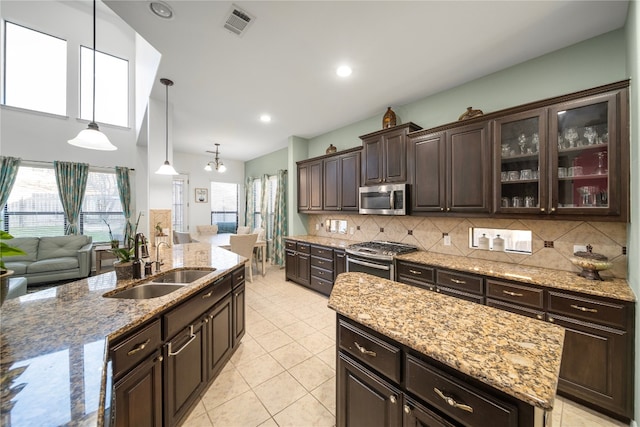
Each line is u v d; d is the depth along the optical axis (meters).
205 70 2.48
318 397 1.79
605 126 1.75
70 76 4.85
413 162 2.85
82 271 4.38
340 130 4.25
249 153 6.36
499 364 0.79
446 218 2.90
